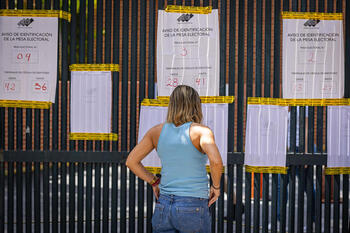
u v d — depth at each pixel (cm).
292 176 715
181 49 704
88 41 718
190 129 517
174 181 512
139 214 720
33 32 715
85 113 716
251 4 706
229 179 713
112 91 721
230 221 714
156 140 546
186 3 718
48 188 726
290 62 707
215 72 701
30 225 726
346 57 708
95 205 724
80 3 715
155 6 781
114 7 708
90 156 713
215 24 700
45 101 717
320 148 714
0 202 726
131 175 719
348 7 707
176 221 504
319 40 705
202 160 520
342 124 710
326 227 723
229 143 707
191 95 539
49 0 720
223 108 702
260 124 708
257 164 707
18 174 726
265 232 716
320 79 707
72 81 717
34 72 717
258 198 715
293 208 715
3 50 717
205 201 516
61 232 726
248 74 709
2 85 717
